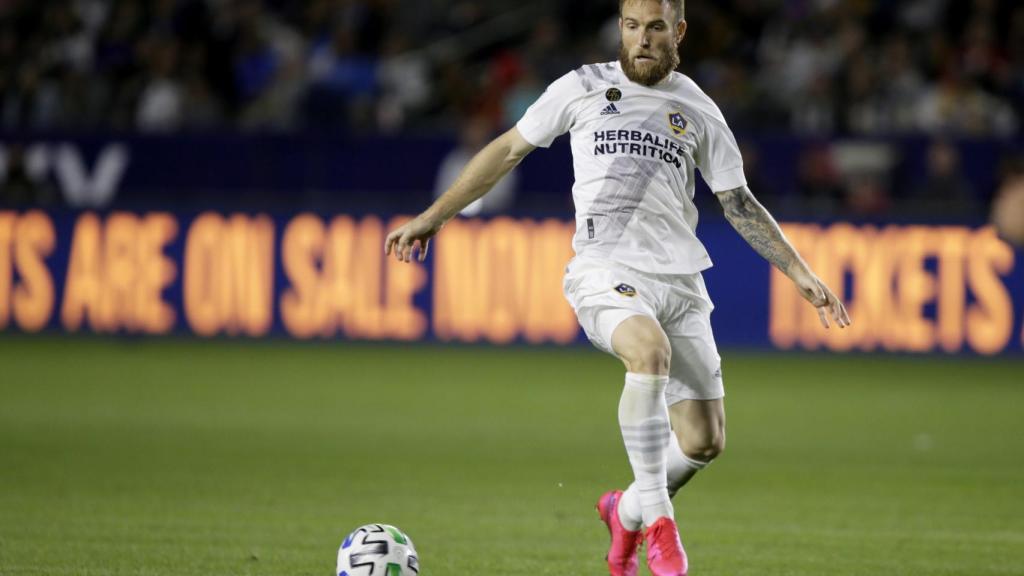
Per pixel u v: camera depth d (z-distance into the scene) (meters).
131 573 22.25
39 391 48.88
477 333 63.09
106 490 30.69
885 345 61.22
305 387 51.06
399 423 42.78
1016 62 72.25
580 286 20.84
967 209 61.03
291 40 75.19
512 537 26.19
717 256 62.53
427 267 63.34
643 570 23.41
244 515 28.00
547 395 49.84
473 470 34.53
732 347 62.53
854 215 61.28
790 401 49.25
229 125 66.38
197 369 55.84
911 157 62.25
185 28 72.81
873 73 68.81
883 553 24.91
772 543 25.83
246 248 64.19
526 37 80.50
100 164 66.25
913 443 40.12
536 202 63.31
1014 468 35.88
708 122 21.23
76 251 64.94
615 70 21.31
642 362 19.55
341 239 63.75
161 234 64.62
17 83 71.50
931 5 74.12
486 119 69.62
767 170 62.97
